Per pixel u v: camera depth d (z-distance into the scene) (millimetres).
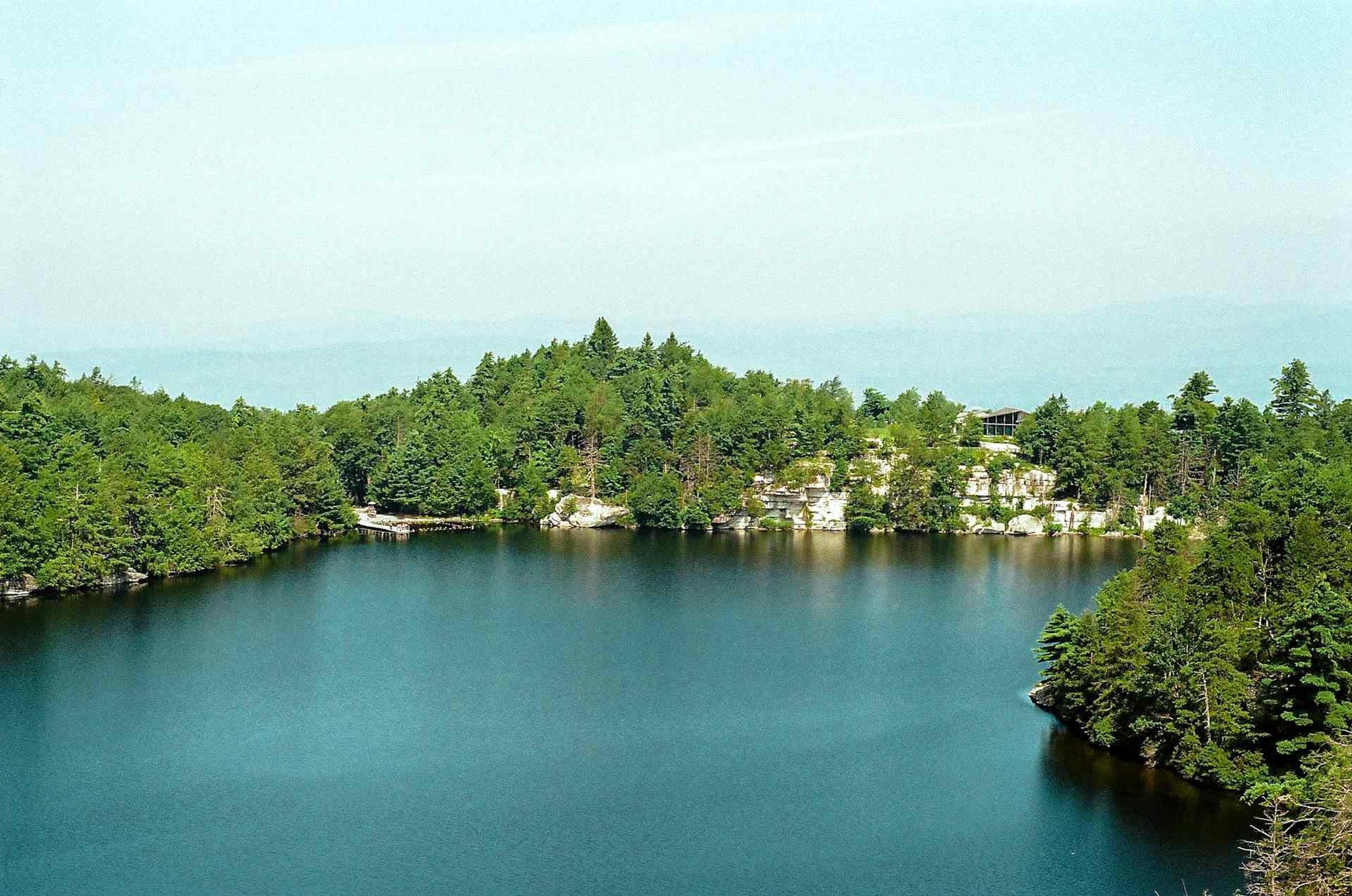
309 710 107688
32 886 72812
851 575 179625
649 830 81750
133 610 146750
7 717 104188
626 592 165750
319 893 72375
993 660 126875
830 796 87625
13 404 190125
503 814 84312
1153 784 89188
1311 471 119250
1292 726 85500
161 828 81562
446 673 120750
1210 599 97812
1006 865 76312
